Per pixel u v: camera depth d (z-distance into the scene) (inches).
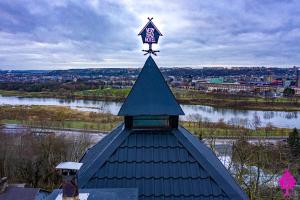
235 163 1685.5
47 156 2235.5
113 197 346.0
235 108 6230.3
